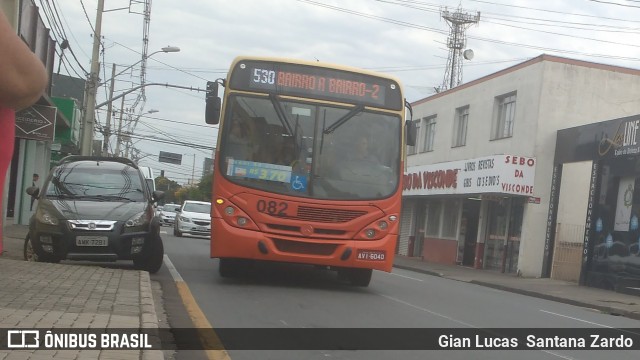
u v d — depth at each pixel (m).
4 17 1.93
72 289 8.76
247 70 10.97
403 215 36.62
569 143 23.05
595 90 24.61
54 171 12.62
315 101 10.98
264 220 10.49
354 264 10.68
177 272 13.12
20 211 25.06
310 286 12.05
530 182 23.69
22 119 18.02
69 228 11.07
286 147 10.75
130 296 8.50
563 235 23.91
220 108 11.05
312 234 10.55
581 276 21.08
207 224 28.97
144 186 12.73
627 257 19.33
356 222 10.68
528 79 25.05
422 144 34.59
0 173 2.72
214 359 6.33
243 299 9.94
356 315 9.20
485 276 23.52
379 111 11.18
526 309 12.79
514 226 25.19
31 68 1.98
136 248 11.47
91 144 25.44
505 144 26.17
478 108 28.78
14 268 10.40
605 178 20.81
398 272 21.23
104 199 12.06
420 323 9.00
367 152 10.98
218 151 10.73
